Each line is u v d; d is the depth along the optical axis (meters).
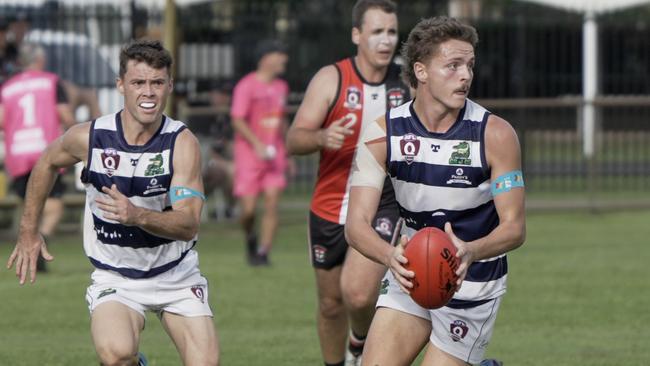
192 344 20.20
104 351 19.17
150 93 19.53
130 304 20.39
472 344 19.81
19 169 43.69
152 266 20.50
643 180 68.81
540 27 79.06
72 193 55.09
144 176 20.05
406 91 25.47
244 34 71.94
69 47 59.34
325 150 25.22
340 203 25.22
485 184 18.88
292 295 37.06
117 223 20.16
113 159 20.05
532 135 73.62
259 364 27.27
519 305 34.94
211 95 69.75
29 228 21.16
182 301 20.56
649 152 78.50
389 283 20.09
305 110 25.42
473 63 18.50
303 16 71.31
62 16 59.38
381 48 24.94
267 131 44.62
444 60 18.22
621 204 60.06
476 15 82.88
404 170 19.02
